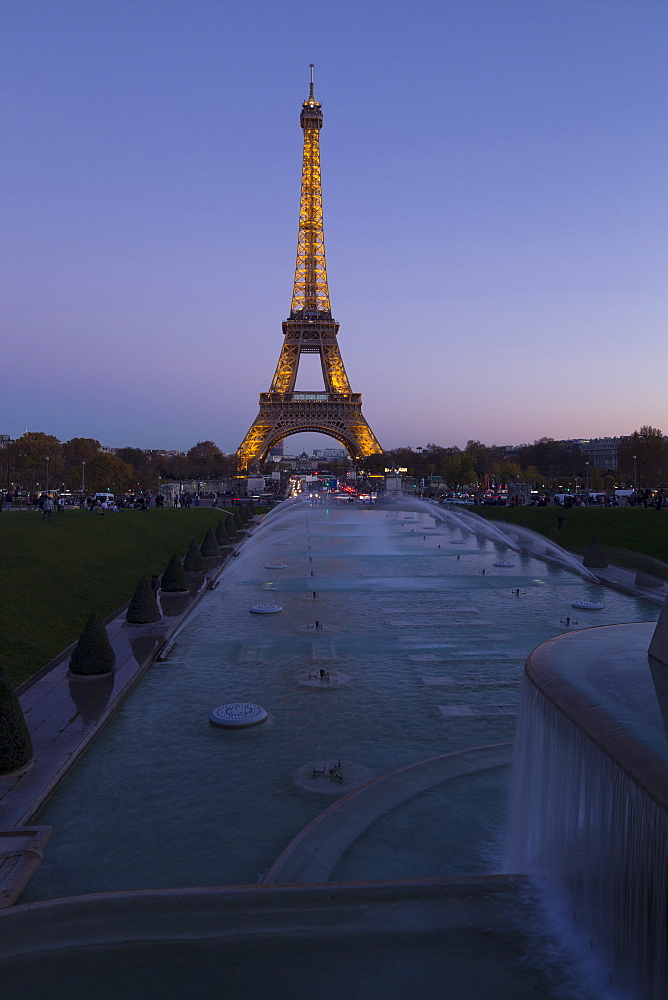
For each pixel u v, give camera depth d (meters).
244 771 22.19
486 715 27.12
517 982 9.88
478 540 93.69
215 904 11.30
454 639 38.88
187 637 39.69
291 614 45.72
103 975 9.80
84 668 30.81
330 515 140.00
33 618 40.28
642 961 9.34
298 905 11.32
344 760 23.00
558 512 101.25
